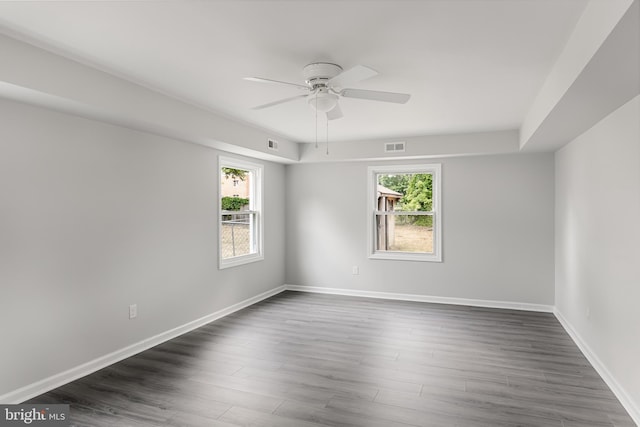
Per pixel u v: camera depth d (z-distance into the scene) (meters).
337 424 2.43
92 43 2.42
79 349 3.14
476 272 5.44
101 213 3.32
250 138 4.76
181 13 2.04
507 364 3.37
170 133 3.80
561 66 2.53
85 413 2.57
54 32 2.27
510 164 5.26
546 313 5.03
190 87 3.28
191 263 4.38
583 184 3.70
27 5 1.96
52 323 2.94
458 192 5.51
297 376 3.13
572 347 3.79
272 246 6.08
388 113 4.09
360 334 4.19
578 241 3.89
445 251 5.58
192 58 2.65
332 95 2.75
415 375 3.15
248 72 2.92
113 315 3.44
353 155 5.70
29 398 2.77
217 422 2.46
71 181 3.07
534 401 2.72
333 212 6.17
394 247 6.00
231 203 5.44
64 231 3.02
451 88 3.25
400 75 2.94
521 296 5.23
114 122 3.33
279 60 2.68
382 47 2.45
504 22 2.12
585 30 1.98
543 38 2.31
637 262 2.50
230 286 5.07
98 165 3.29
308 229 6.31
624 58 1.88
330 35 2.29
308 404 2.68
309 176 6.30
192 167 4.39
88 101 2.79
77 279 3.12
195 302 4.44
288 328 4.40
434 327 4.43
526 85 3.16
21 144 2.74
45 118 2.89
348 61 2.68
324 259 6.24
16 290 2.71
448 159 5.55
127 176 3.57
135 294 3.66
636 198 2.51
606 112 2.93
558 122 3.25
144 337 3.76
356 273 6.05
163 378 3.10
